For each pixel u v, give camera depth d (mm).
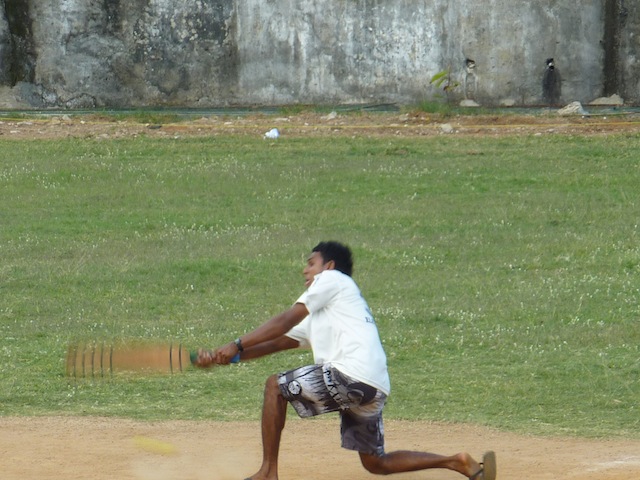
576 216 61781
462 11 89875
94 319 44562
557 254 54844
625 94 89562
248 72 91000
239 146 78875
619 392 35094
